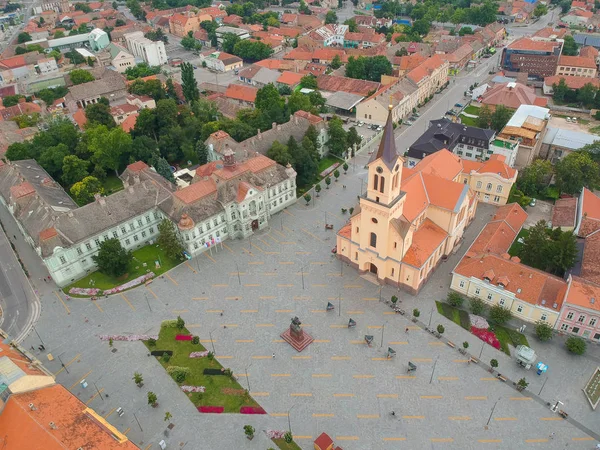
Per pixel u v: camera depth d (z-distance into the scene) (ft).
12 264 414.82
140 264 406.00
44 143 547.49
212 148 540.11
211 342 328.29
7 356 263.70
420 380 295.69
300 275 384.68
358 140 564.71
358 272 384.68
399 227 337.93
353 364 308.19
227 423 275.80
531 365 299.99
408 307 349.61
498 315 327.06
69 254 379.55
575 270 349.00
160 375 306.35
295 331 318.24
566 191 463.42
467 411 276.41
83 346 328.49
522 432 264.31
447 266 387.96
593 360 303.48
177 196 405.18
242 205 412.16
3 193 461.37
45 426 232.94
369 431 268.00
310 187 506.89
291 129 545.44
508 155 509.35
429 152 503.61
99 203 401.90
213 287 376.48
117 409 282.97
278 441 265.13
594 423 267.39
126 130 611.47
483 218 445.37
